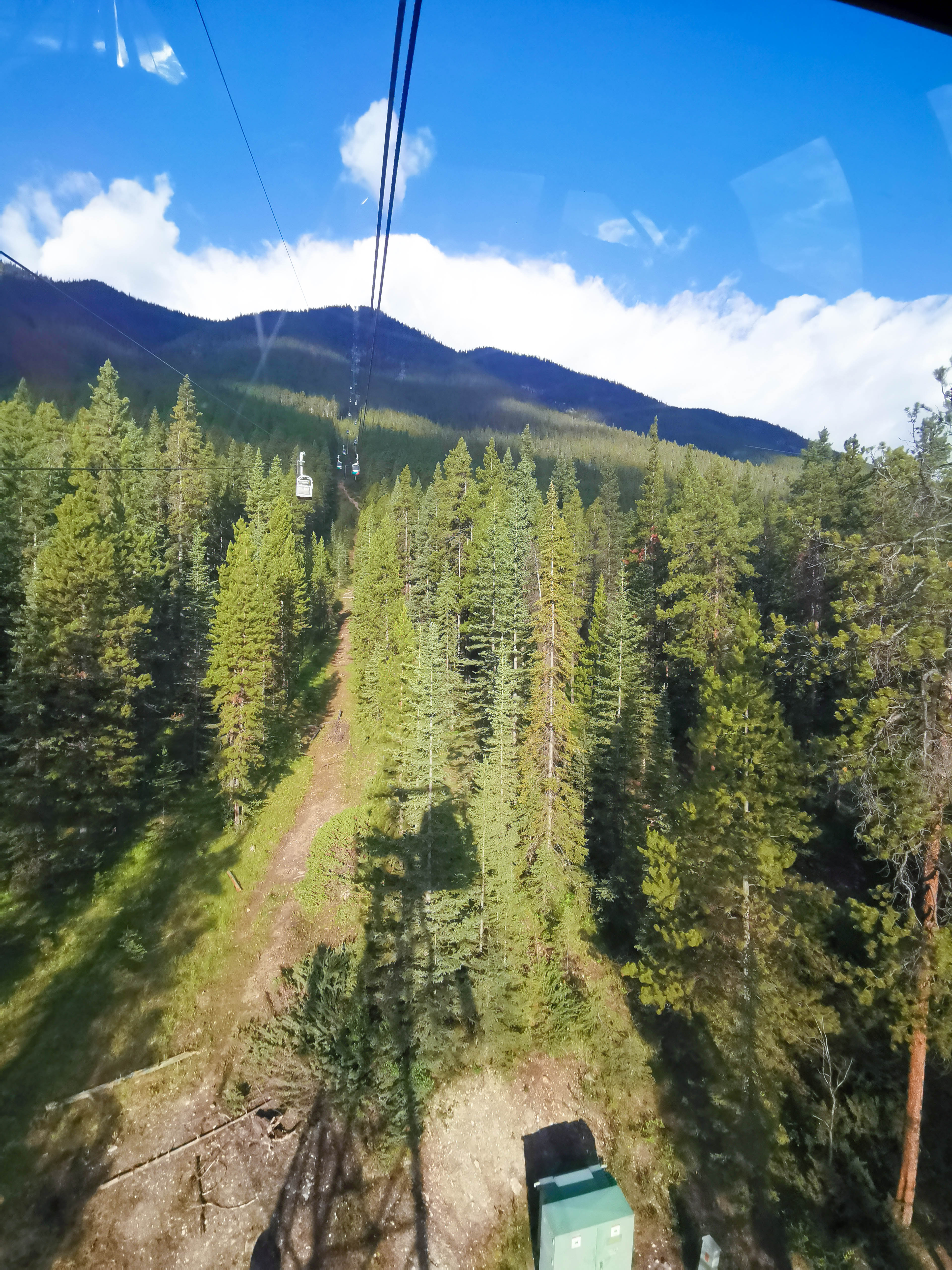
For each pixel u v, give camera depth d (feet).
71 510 79.10
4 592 88.79
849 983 47.60
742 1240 50.72
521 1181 57.52
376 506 268.62
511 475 193.77
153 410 173.68
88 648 79.61
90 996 65.72
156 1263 48.52
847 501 99.09
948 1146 50.65
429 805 66.69
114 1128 55.67
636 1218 54.60
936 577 39.75
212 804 101.50
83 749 79.36
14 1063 58.08
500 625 106.11
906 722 42.88
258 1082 61.31
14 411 101.76
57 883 78.13
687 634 108.58
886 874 59.67
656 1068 65.72
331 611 217.97
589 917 78.28
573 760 83.82
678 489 151.94
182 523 148.36
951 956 40.91
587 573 152.05
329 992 67.31
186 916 78.54
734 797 52.75
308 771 116.88
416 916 66.33
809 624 53.26
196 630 112.27
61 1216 49.60
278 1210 52.85
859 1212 48.55
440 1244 52.85
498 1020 65.21
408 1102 60.54
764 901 51.19
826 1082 52.90
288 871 88.22
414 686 68.23
